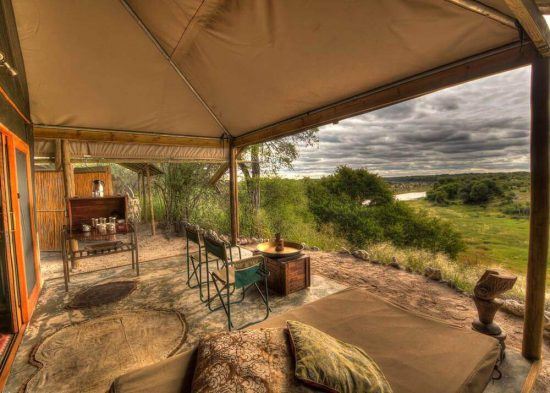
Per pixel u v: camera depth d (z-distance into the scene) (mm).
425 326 1787
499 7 1762
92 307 3246
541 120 1974
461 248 8898
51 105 4188
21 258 2881
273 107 4277
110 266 4867
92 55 3578
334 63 2955
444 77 2541
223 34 3078
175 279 4145
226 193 9508
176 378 1291
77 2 2918
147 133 5312
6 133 2752
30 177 3688
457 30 2143
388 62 2697
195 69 3934
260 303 3311
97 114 4570
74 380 2059
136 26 3283
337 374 1100
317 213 12023
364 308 2035
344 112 3598
